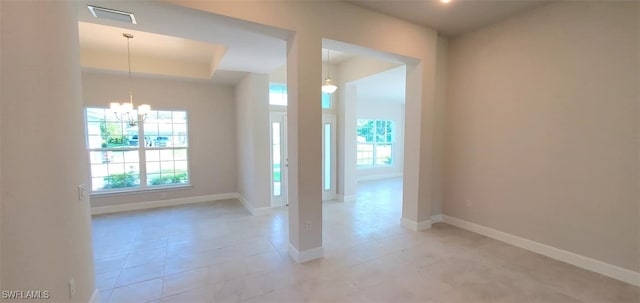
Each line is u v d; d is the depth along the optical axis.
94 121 4.86
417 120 3.82
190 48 4.32
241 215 4.77
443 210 4.32
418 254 3.13
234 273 2.70
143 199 5.23
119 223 4.30
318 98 2.92
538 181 3.13
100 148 4.93
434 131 4.11
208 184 5.85
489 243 3.45
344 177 5.85
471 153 3.86
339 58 5.54
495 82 3.52
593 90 2.68
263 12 2.54
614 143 2.57
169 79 5.30
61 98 1.67
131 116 4.70
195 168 5.71
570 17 2.80
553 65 2.96
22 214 1.25
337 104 5.98
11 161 1.18
